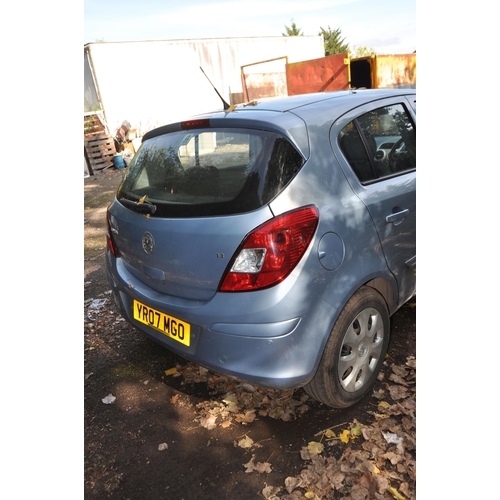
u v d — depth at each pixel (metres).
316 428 2.33
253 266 1.95
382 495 1.95
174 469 2.18
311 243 2.01
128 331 3.51
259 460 2.18
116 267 2.68
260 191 2.00
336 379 2.24
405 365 2.75
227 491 2.04
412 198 2.61
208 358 2.15
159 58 15.25
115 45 14.30
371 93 2.76
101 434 2.44
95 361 3.13
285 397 2.58
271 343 1.99
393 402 2.47
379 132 2.62
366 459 2.12
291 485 2.02
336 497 1.96
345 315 2.18
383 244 2.38
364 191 2.33
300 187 2.05
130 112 14.83
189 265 2.12
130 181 2.65
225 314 2.02
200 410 2.56
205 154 2.26
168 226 2.18
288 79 12.62
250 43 17.48
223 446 2.29
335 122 2.35
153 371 2.96
